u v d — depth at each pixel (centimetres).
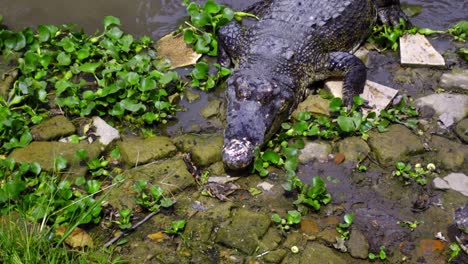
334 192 530
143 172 539
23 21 755
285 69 627
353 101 614
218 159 561
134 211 504
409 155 566
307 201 505
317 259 464
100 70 667
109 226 489
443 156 564
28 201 488
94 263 451
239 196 524
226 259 466
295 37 657
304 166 557
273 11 707
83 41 687
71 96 613
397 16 743
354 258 471
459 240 481
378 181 541
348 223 489
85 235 475
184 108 626
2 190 488
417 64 679
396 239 487
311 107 615
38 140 572
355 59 657
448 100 629
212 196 522
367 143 577
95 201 491
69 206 483
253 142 550
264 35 667
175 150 568
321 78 670
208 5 723
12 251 429
